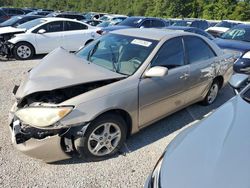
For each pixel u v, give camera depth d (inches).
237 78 141.3
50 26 374.3
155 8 2096.5
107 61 149.6
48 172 122.0
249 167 72.2
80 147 121.1
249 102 106.8
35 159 130.0
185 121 177.3
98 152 128.7
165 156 84.7
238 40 327.9
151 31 169.5
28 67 314.5
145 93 138.6
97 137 125.2
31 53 363.3
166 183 72.5
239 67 265.4
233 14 1567.4
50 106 113.0
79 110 115.3
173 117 181.9
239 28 350.9
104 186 115.8
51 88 114.4
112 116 127.0
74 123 114.9
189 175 72.6
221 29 535.8
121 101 127.3
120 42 159.9
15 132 118.5
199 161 76.7
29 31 363.9
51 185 114.6
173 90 156.4
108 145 131.0
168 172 75.9
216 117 99.0
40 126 111.4
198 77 175.5
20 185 113.6
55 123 111.4
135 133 145.2
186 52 167.5
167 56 153.3
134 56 146.6
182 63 163.8
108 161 131.7
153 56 143.9
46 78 121.3
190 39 173.5
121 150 140.8
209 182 69.0
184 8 1919.3
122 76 133.0
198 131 91.5
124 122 133.3
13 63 334.6
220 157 76.4
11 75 273.0
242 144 81.0
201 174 71.9
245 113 98.1
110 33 174.9
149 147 145.4
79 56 159.2
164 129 165.3
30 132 114.7
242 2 1572.3
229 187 66.9
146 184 82.8
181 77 160.1
